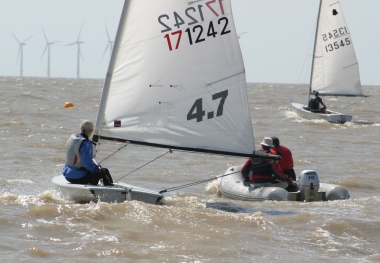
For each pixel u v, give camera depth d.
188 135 41.78
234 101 41.94
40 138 79.75
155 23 40.97
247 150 41.97
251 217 37.44
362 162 67.44
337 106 181.75
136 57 41.19
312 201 44.69
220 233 34.06
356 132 98.88
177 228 34.88
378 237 34.47
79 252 29.72
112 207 37.97
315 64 121.69
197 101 41.75
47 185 48.75
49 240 31.62
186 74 41.56
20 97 164.88
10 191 45.22
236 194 45.88
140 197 40.19
